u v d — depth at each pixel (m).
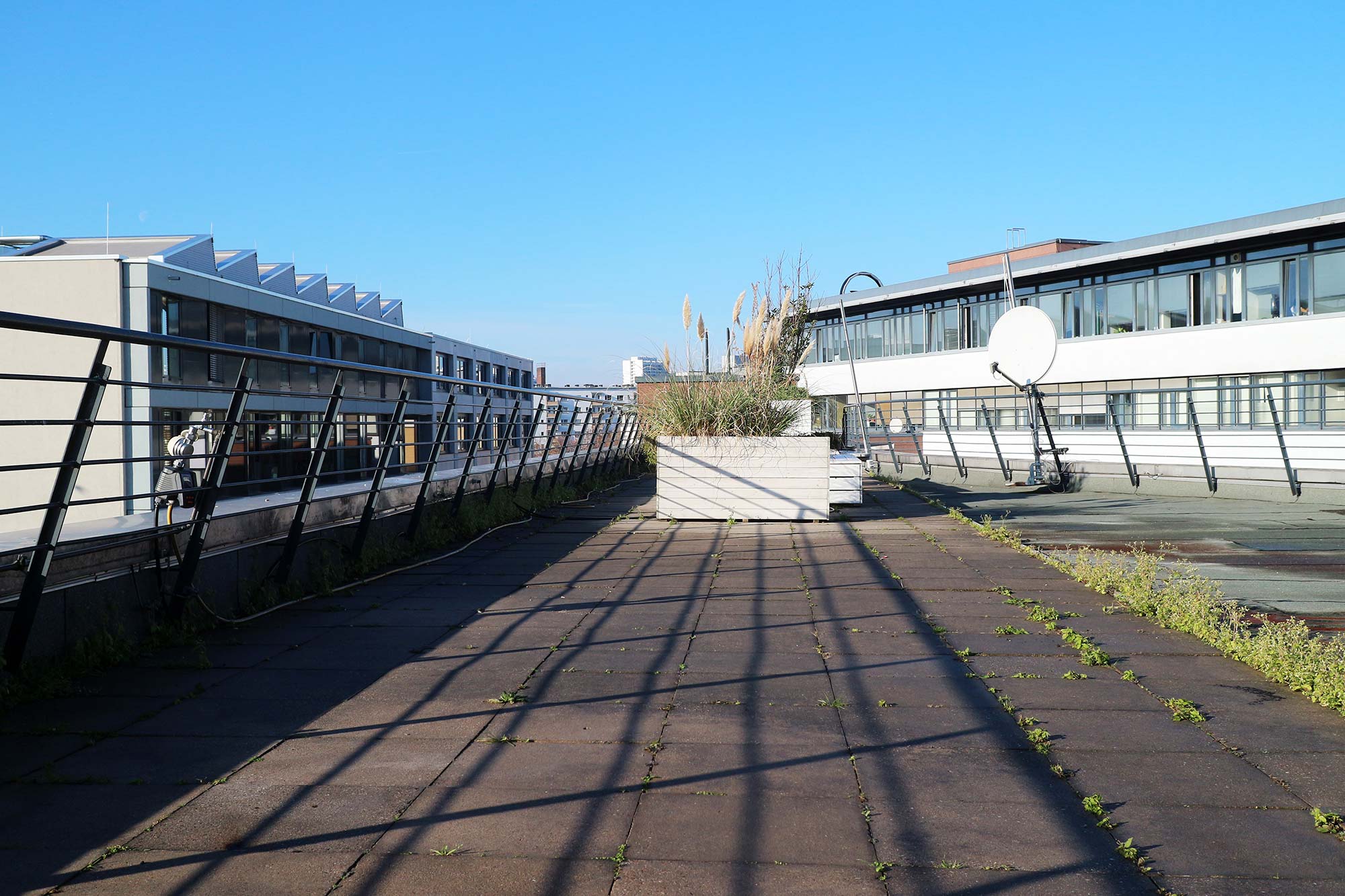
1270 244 27.72
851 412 32.69
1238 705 4.34
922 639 5.70
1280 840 2.92
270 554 6.98
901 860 2.79
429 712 4.29
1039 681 4.76
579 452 17.89
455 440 11.13
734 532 11.32
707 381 13.20
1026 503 15.62
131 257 29.50
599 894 2.60
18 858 2.84
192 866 2.78
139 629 5.54
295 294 39.22
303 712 4.31
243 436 7.38
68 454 4.57
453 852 2.85
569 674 4.93
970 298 36.88
